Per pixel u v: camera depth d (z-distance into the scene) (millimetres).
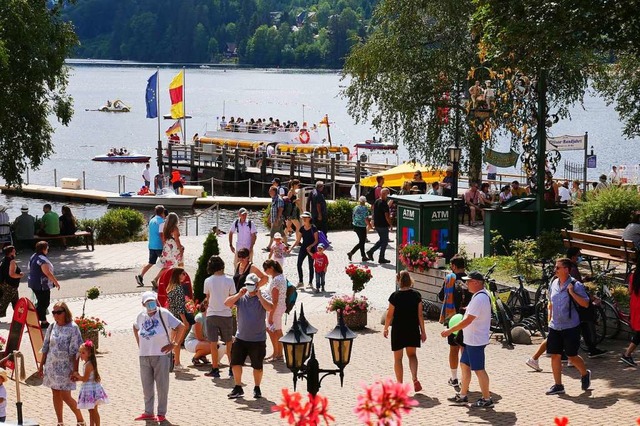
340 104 146375
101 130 109312
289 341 10914
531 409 12531
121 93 174125
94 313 20703
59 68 31391
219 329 15094
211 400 13750
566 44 20781
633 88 36250
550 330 13180
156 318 12742
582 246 19344
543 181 23422
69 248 30359
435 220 20344
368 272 19281
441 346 16750
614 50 23562
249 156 61812
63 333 12500
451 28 36719
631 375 14000
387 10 37594
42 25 30625
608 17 20250
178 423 12609
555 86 36656
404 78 37375
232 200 48844
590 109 137875
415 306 13586
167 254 21938
